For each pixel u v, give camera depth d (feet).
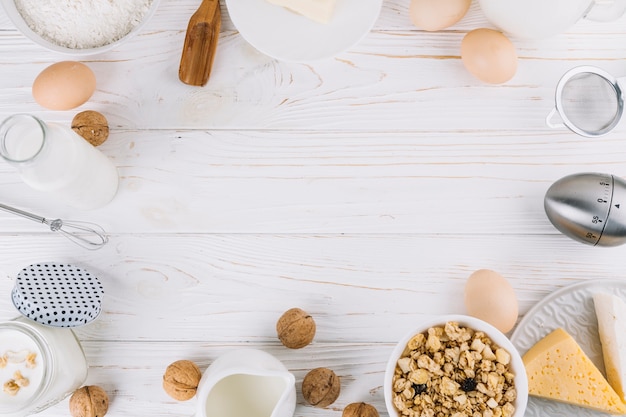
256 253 3.01
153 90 3.06
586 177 2.80
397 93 3.04
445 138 3.02
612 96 2.96
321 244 3.00
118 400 2.98
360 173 3.02
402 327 2.98
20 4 2.95
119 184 3.04
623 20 3.02
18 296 2.80
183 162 3.04
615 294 2.92
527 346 2.92
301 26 2.96
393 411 2.68
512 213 3.00
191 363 2.90
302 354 2.98
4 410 2.73
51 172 2.68
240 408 2.78
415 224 3.00
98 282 2.91
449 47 3.05
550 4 2.73
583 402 2.81
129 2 2.96
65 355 2.82
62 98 2.89
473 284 2.83
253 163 3.04
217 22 3.01
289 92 3.05
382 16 3.05
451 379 2.73
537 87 3.03
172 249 3.01
